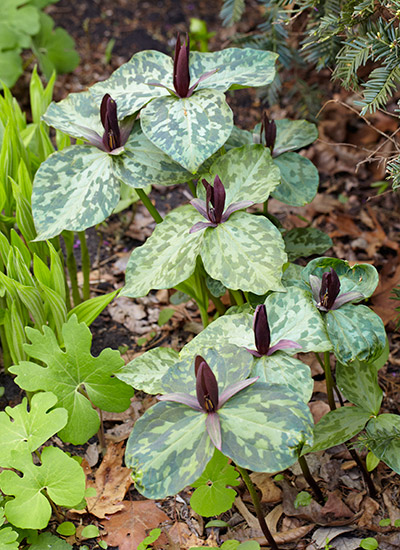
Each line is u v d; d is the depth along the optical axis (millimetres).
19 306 1262
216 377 1103
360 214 1588
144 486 1063
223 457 1174
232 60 1228
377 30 1194
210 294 1341
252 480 1243
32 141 1409
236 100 1841
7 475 1146
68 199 1200
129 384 1154
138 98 1217
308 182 1268
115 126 1198
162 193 1660
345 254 1526
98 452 1285
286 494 1228
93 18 2125
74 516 1220
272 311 1146
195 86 1194
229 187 1197
